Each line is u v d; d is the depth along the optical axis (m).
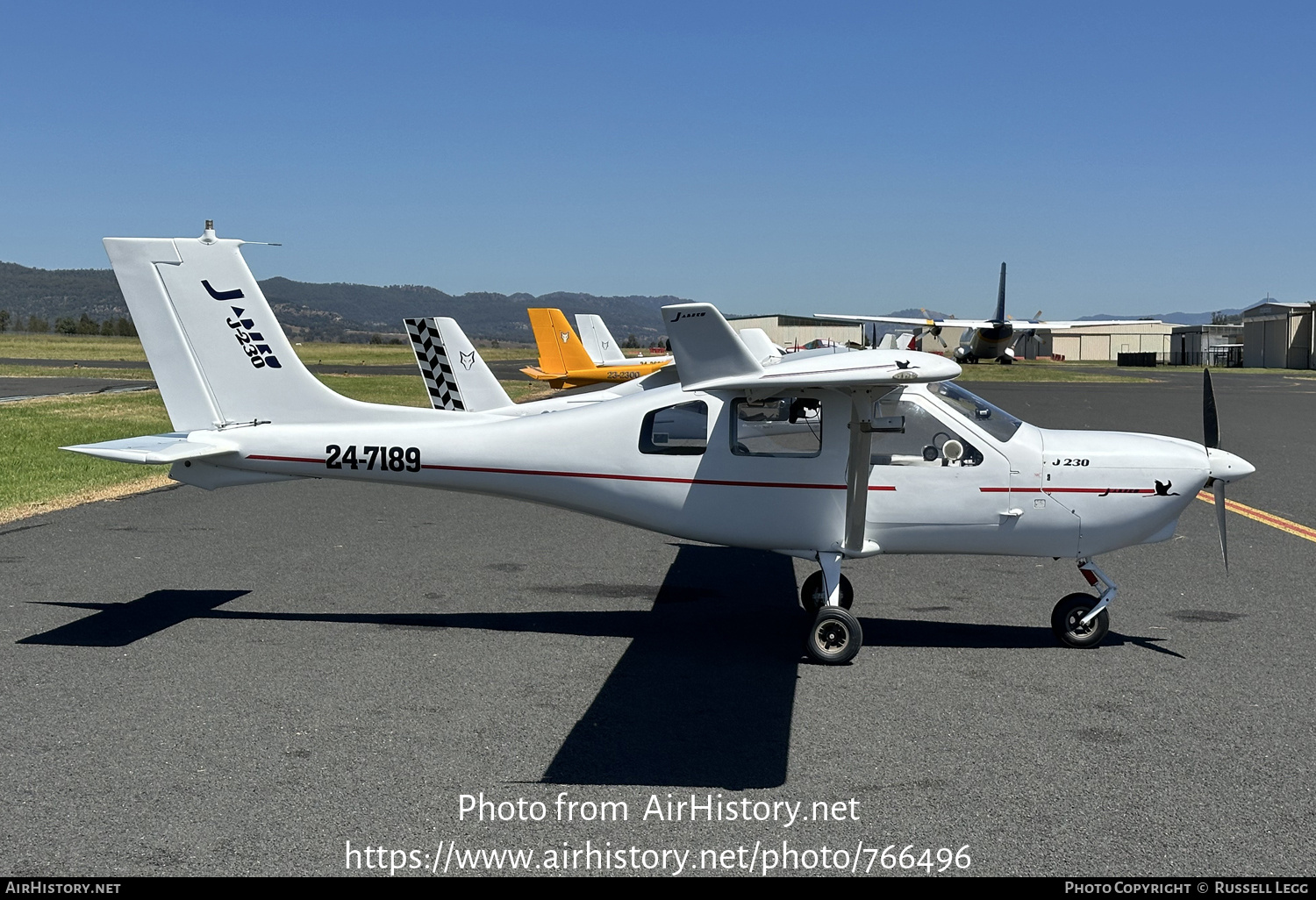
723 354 5.43
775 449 6.32
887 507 6.29
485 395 18.66
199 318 6.87
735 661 5.94
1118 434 6.55
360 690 5.32
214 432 6.87
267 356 6.88
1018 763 4.41
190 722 4.84
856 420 5.83
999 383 44.91
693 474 6.41
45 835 3.69
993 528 6.28
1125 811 3.95
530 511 11.23
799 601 7.42
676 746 4.60
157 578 7.85
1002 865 3.55
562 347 33.19
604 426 6.53
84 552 8.77
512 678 5.57
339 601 7.24
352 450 6.75
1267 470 15.02
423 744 4.60
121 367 50.59
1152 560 8.82
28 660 5.79
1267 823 3.86
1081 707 5.13
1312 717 4.99
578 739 4.68
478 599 7.35
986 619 6.88
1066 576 8.17
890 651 6.13
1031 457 6.21
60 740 4.59
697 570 8.40
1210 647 6.20
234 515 10.74
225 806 3.95
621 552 9.09
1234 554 9.05
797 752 4.54
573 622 6.77
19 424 19.62
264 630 6.46
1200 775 4.29
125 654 5.91
